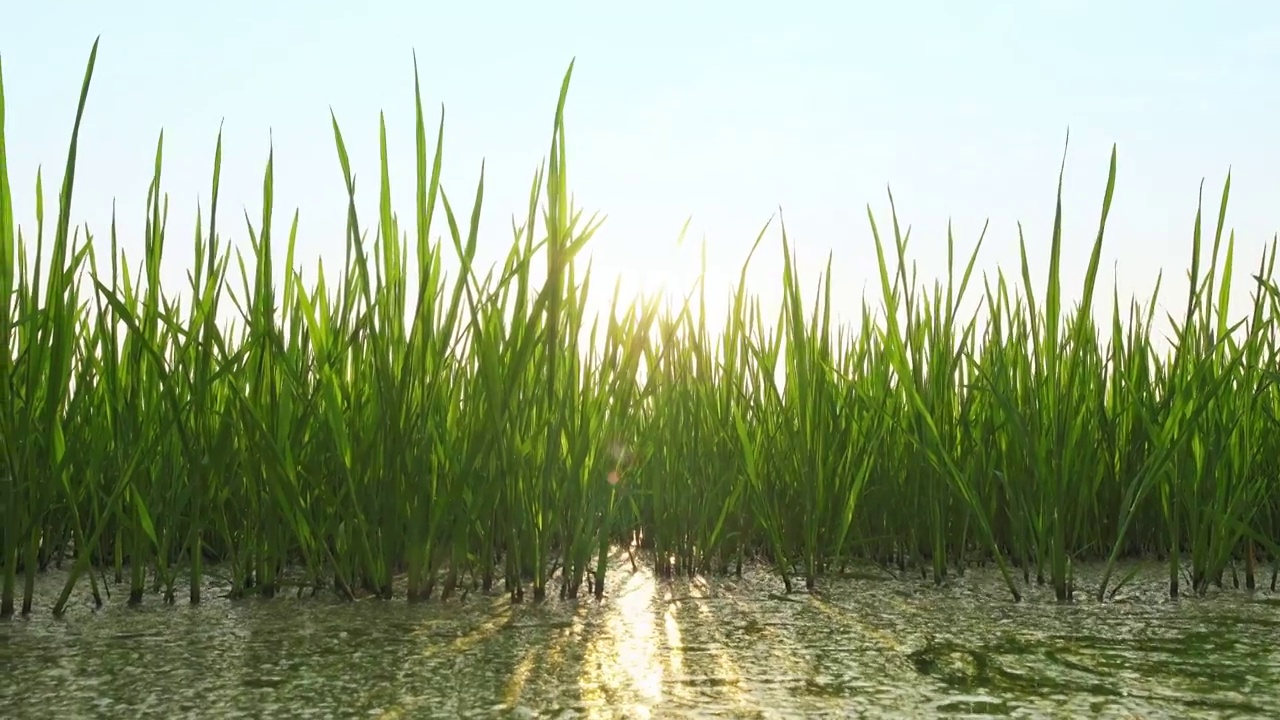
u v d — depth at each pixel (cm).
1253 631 93
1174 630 93
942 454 117
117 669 78
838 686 74
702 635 90
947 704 70
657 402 133
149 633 90
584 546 109
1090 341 139
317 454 109
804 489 124
